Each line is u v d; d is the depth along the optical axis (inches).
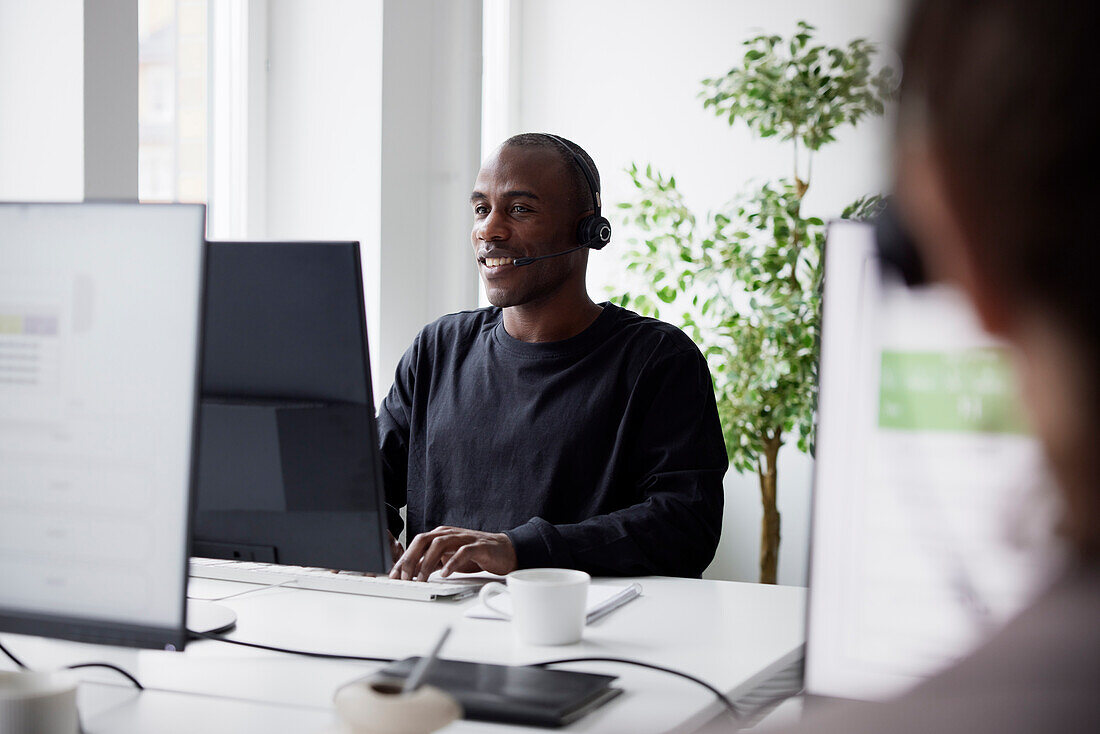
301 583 58.9
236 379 50.2
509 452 74.0
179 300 36.5
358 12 108.1
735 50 136.7
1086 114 8.5
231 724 35.8
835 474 16.2
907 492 14.9
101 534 37.1
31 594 38.1
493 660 44.4
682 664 44.2
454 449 75.7
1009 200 8.8
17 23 77.5
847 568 16.1
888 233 9.9
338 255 48.3
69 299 37.7
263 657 44.7
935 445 13.9
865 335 15.9
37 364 38.1
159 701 38.5
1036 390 9.1
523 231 75.6
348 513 49.7
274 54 110.7
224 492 51.0
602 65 143.8
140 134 98.5
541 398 74.4
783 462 136.3
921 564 14.6
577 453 72.8
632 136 142.4
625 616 52.5
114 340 37.1
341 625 50.3
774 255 115.1
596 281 143.3
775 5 134.5
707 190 138.5
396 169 110.5
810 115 114.4
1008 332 9.2
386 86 108.4
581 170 77.7
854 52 111.8
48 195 77.1
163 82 102.0
